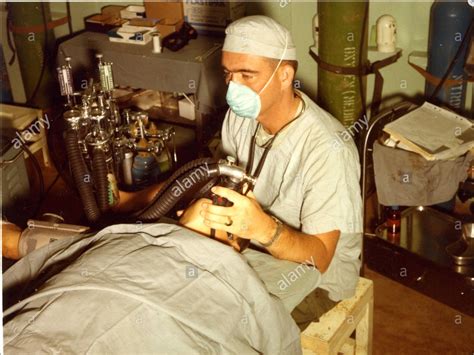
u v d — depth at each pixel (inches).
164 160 88.4
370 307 82.7
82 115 77.1
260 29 64.6
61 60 145.2
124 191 79.7
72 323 46.4
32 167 132.9
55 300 48.1
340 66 118.3
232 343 50.4
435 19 114.0
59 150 134.1
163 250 52.9
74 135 74.4
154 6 146.1
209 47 138.3
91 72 143.7
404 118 97.3
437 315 103.7
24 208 100.5
